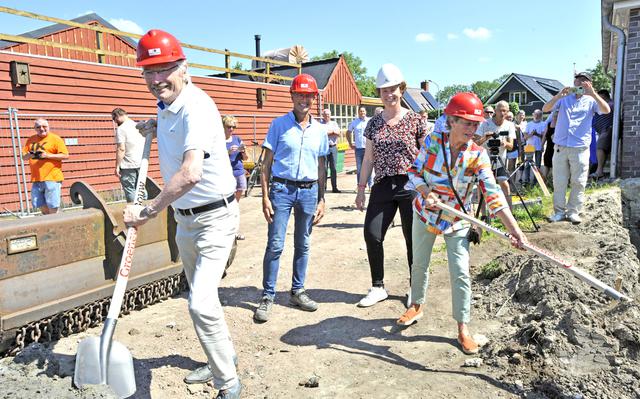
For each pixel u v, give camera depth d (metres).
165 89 2.84
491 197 3.58
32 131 10.41
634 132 9.37
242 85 15.63
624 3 9.08
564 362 3.42
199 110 2.87
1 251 3.51
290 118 4.56
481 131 7.75
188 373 3.58
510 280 4.81
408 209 4.64
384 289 4.99
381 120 4.68
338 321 4.49
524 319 4.12
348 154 21.77
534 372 3.39
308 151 4.57
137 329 4.25
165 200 2.78
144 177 3.24
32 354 3.44
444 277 5.40
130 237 2.93
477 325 4.23
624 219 8.87
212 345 3.02
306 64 22.31
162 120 2.96
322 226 8.59
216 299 3.05
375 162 4.70
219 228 3.12
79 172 11.23
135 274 4.54
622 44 9.65
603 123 10.65
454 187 3.73
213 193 3.06
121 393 2.97
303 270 4.83
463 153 3.65
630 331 3.45
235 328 4.39
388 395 3.26
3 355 3.56
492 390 3.27
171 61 2.78
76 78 11.16
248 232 8.34
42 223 3.76
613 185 9.19
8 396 2.95
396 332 4.21
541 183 8.19
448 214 3.76
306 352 3.92
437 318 4.43
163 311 4.69
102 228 4.20
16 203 10.19
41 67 10.52
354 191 13.28
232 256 5.79
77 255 4.01
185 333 4.21
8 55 9.97
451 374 3.49
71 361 3.42
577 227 6.98
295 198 4.61
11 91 10.07
